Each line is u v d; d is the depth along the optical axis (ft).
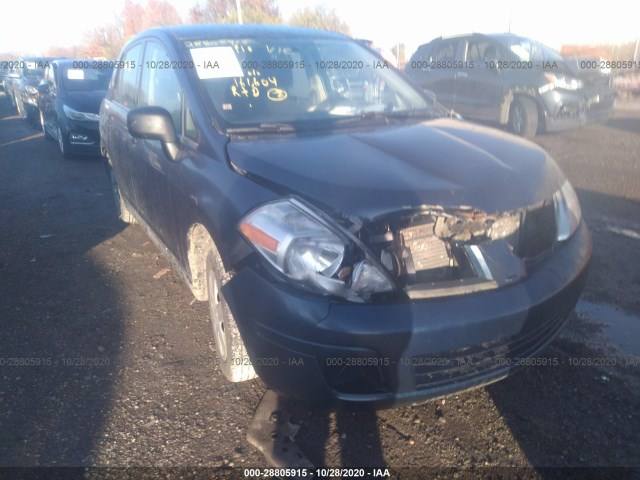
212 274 10.16
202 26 13.52
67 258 16.40
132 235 18.20
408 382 7.79
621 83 42.68
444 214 8.04
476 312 7.84
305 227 7.89
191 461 8.60
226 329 9.65
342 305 7.58
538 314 8.34
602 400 9.68
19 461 8.59
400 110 12.30
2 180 26.58
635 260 14.84
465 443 8.86
